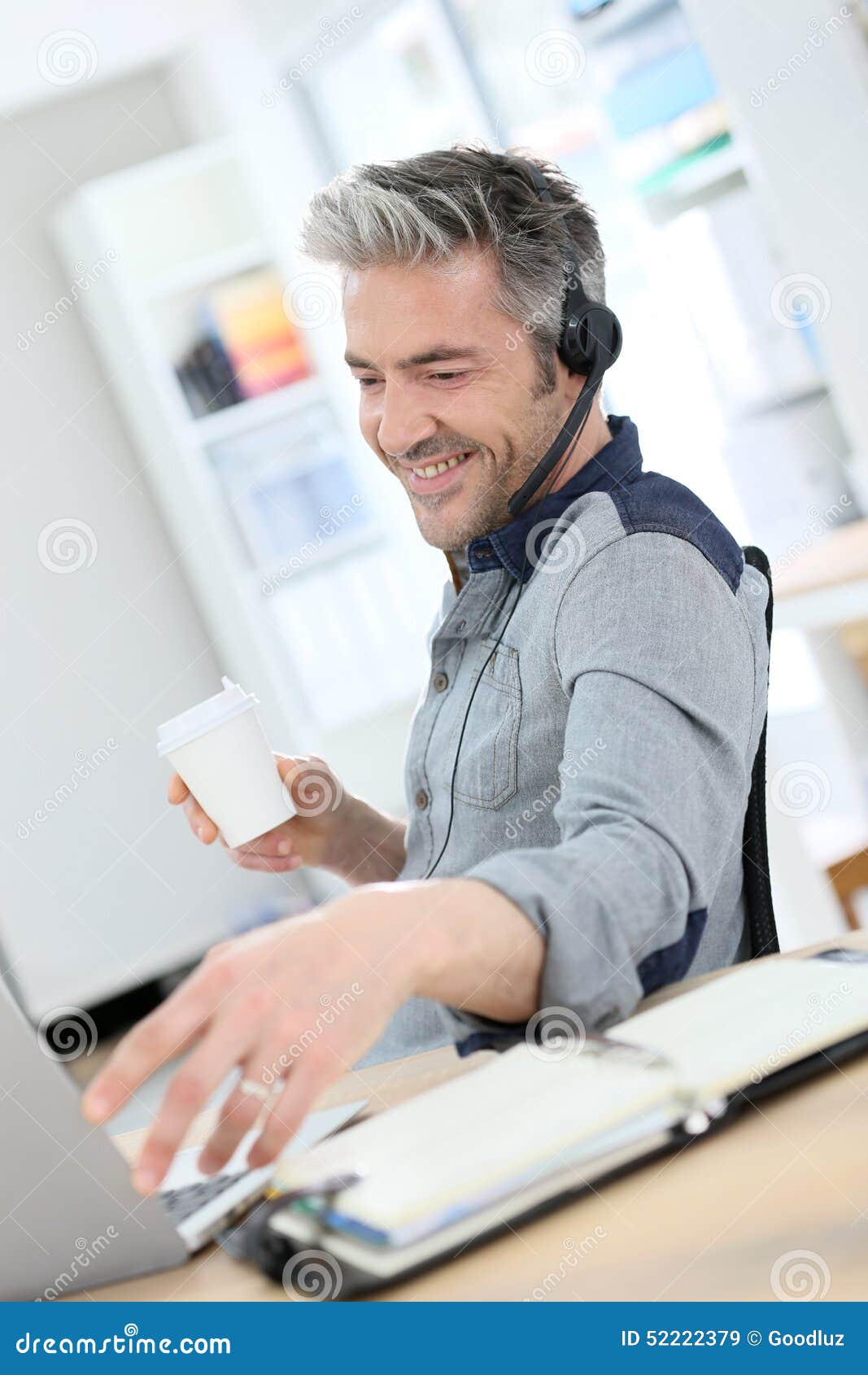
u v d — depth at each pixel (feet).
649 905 2.43
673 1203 1.68
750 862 3.27
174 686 13.84
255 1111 1.90
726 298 8.65
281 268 13.19
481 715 3.52
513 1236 1.70
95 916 13.46
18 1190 1.86
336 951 2.05
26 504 13.52
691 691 2.83
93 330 13.56
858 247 7.48
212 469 13.00
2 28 11.69
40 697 13.50
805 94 7.44
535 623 3.35
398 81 12.30
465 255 3.43
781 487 8.78
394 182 3.44
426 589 12.92
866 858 8.09
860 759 8.43
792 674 9.04
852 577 7.15
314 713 13.02
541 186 3.54
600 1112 1.82
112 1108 1.85
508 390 3.53
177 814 13.73
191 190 13.39
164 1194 2.16
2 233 13.55
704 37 7.81
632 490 3.33
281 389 13.08
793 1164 1.70
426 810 3.73
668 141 8.63
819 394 8.45
